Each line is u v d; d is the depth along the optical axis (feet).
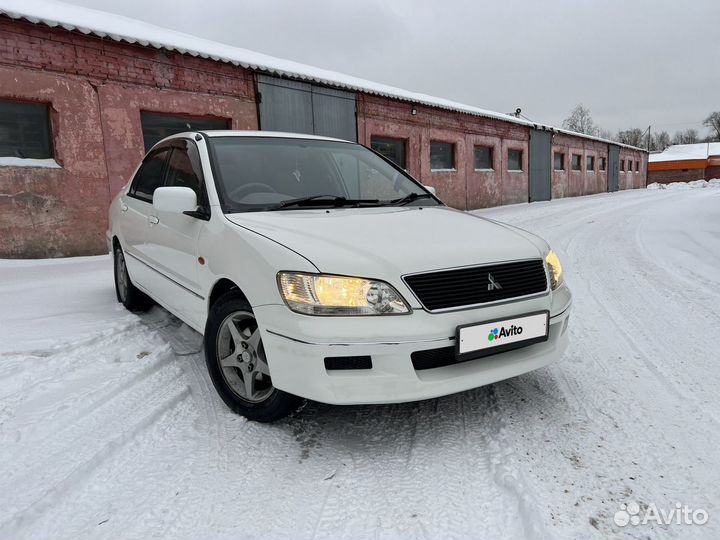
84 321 12.32
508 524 5.31
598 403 8.02
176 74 26.99
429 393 6.48
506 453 6.57
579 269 19.38
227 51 33.78
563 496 5.71
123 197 13.70
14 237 22.07
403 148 44.47
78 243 23.91
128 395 8.42
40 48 22.08
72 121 23.22
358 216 8.46
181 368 9.71
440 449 6.80
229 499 5.80
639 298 14.74
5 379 8.78
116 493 5.93
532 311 7.23
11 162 21.84
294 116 33.47
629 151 112.47
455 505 5.64
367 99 39.34
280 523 5.38
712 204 50.72
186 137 10.70
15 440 6.95
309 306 6.38
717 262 19.74
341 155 11.24
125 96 24.94
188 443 7.05
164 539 5.15
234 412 7.90
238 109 30.04
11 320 12.38
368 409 7.99
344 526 5.32
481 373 6.84
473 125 52.75
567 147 76.69
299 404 7.44
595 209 50.47
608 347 10.64
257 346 7.37
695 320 12.47
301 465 6.48
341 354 6.23
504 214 46.32
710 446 6.72
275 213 8.40
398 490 5.93
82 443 6.91
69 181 23.36
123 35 24.21
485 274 7.00
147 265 11.27
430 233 7.75
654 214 42.52
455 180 50.60
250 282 7.00
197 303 8.71
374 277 6.44
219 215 8.26
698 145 180.65
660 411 7.72
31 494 5.81
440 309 6.56
